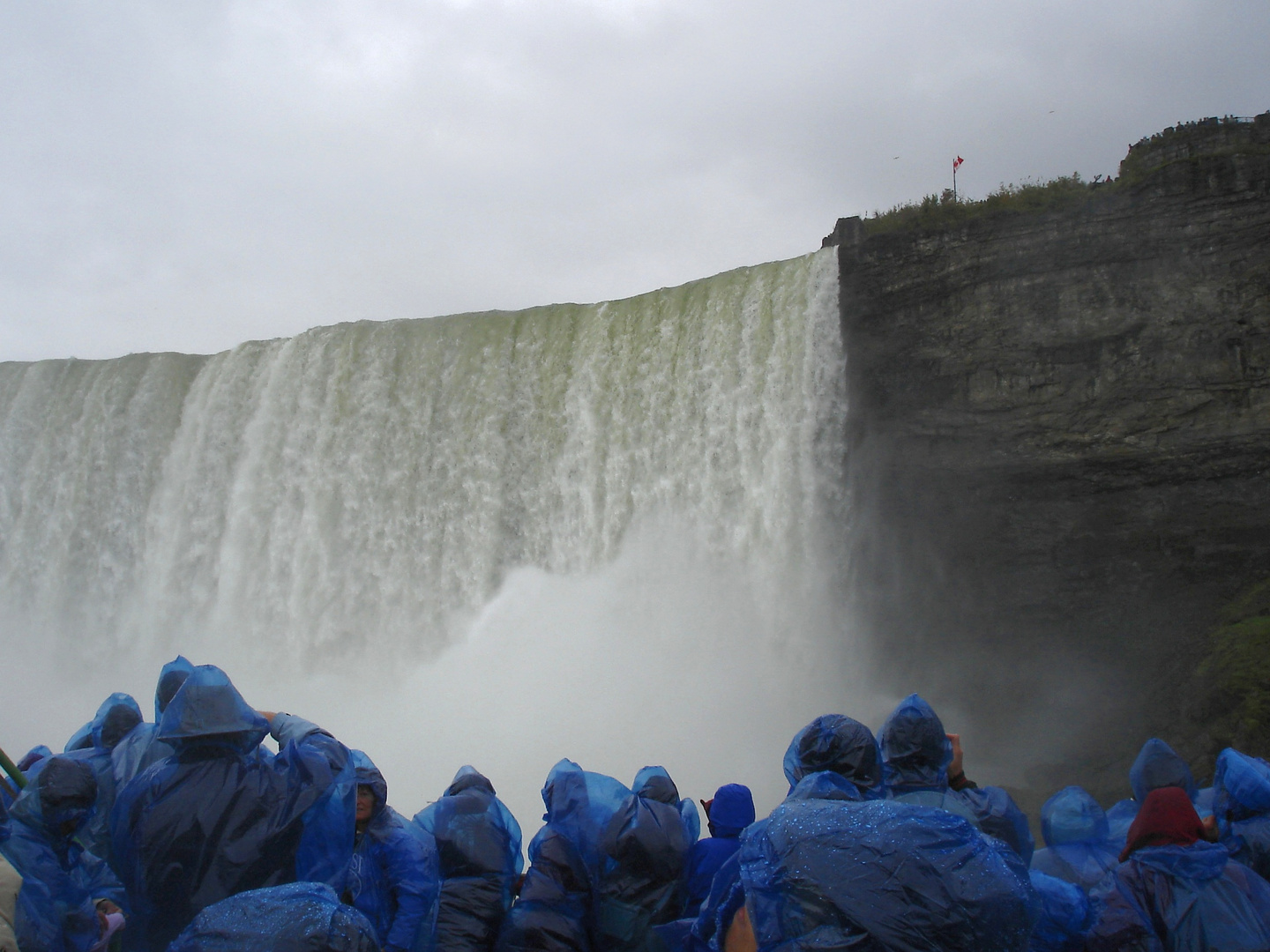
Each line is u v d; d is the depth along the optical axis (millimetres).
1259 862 5137
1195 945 4477
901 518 26062
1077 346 24406
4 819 4848
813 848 3615
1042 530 24688
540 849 5297
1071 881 5551
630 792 5523
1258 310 22672
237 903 3398
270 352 33875
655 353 29141
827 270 27266
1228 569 22516
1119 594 23688
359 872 5074
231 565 32344
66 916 4930
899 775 5117
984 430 25281
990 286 25438
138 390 35188
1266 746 18641
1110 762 22172
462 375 31281
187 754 4520
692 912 5312
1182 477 23234
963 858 3535
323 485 31797
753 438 27500
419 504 30859
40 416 36375
